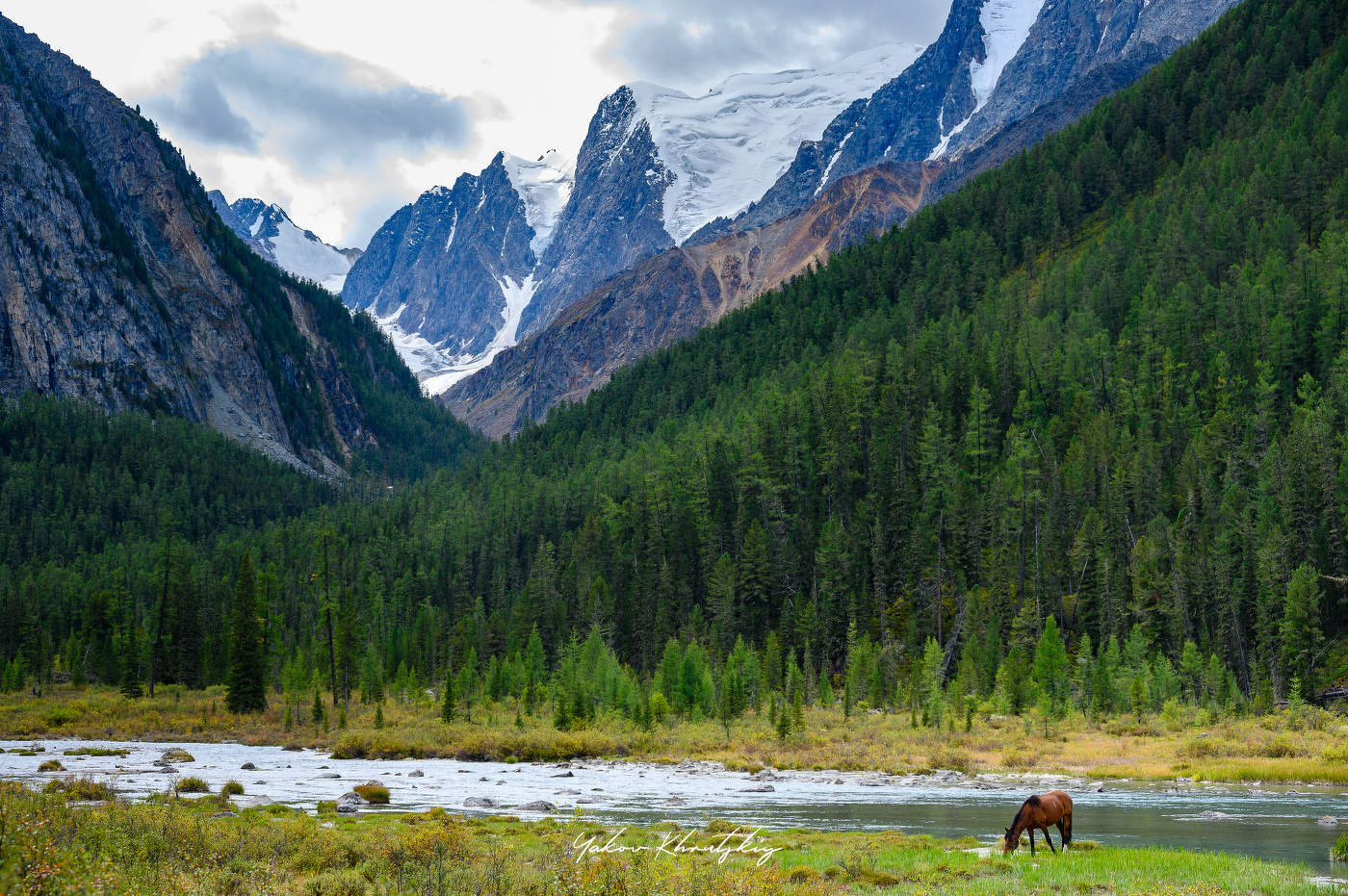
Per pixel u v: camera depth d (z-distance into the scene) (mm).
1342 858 31734
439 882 23734
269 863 27016
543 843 33719
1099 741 83438
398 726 100625
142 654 142625
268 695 133375
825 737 87500
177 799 41000
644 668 135750
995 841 37688
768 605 144750
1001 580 129000
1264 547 108188
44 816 25969
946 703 98562
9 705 117000
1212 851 33344
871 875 28250
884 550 140000
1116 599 119000
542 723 101188
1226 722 88188
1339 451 119125
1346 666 97312
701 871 25922
